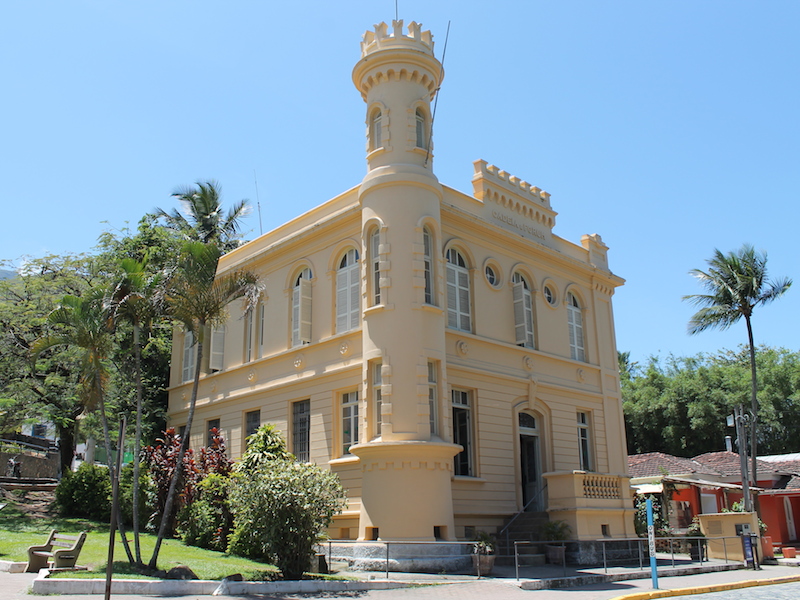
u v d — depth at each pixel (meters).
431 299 20.61
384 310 19.78
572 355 27.22
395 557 17.52
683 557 24.95
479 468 21.77
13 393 25.48
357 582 14.72
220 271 28.61
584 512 20.83
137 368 15.54
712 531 24.95
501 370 23.52
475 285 23.52
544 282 26.73
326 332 23.31
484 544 17.81
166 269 15.62
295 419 23.97
